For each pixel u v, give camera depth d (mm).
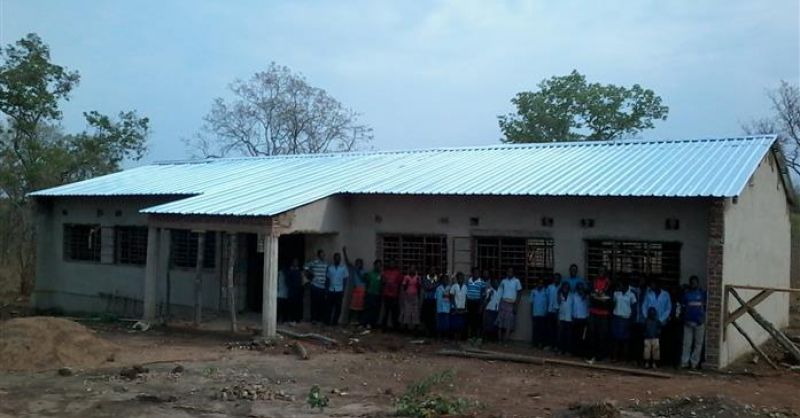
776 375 13930
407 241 18828
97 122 33969
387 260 19078
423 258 18562
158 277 22281
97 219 23875
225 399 11172
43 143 33594
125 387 11953
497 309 16812
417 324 18062
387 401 11203
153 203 22406
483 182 17781
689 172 15828
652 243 15531
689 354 14391
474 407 10750
